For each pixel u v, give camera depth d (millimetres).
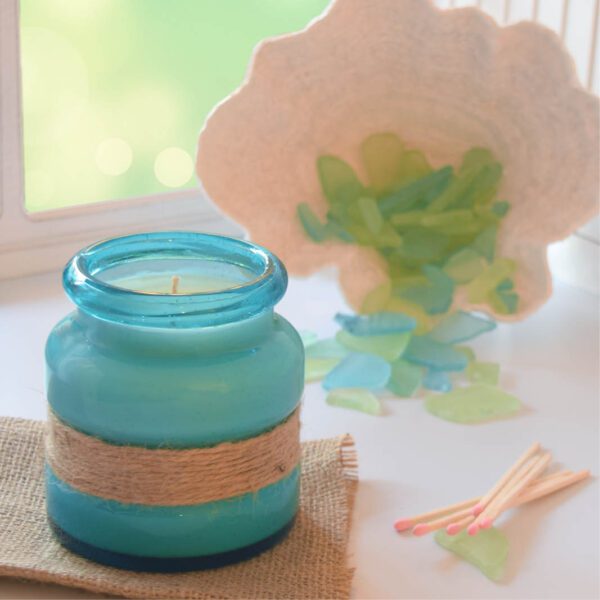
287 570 707
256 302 678
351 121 1110
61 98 1295
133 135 1362
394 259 1135
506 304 1132
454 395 1011
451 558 759
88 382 662
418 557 758
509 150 1110
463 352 1106
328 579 701
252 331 692
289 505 733
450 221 1110
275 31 1404
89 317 688
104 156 1350
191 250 745
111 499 675
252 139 1067
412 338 1106
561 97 1067
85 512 687
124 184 1378
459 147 1125
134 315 655
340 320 1113
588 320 1232
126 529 679
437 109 1104
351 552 759
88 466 676
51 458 706
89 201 1355
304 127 1089
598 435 963
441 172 1111
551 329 1206
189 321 656
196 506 676
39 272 1275
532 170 1104
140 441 659
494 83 1077
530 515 819
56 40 1269
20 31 1206
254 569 705
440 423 972
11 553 701
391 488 850
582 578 745
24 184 1233
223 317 665
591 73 1218
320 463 828
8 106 1189
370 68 1076
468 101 1095
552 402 1028
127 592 670
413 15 1043
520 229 1120
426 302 1119
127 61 1328
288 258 1104
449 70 1073
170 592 668
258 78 1050
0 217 1228
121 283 736
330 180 1103
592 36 1202
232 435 670
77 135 1319
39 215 1255
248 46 1391
